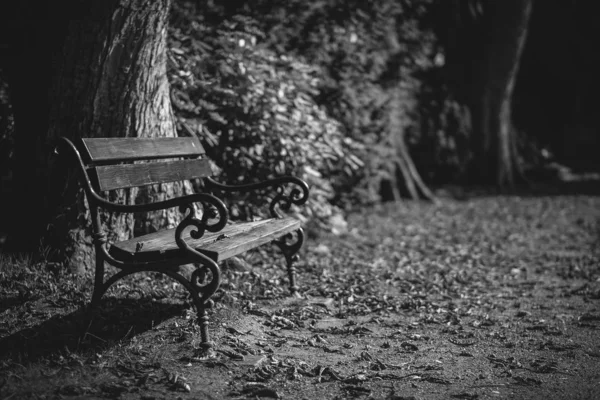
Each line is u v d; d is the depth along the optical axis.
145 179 4.21
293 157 6.68
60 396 3.05
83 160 3.92
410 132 13.78
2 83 5.46
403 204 11.90
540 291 5.92
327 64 8.70
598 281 6.34
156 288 4.65
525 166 17.00
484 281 6.32
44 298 4.18
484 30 14.90
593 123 19.91
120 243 3.91
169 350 3.67
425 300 5.39
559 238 9.04
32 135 4.73
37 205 4.71
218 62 6.22
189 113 5.91
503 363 3.86
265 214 6.54
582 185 15.61
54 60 4.59
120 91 4.66
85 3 4.45
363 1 8.92
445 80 14.98
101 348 3.61
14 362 3.38
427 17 14.35
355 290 5.55
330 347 4.04
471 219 10.73
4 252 4.75
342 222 8.21
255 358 3.70
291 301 4.96
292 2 7.97
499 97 15.06
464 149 15.19
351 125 9.05
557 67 19.48
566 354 4.07
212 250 3.65
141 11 4.54
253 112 6.31
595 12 18.58
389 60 10.62
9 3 4.72
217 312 4.29
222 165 6.32
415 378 3.58
